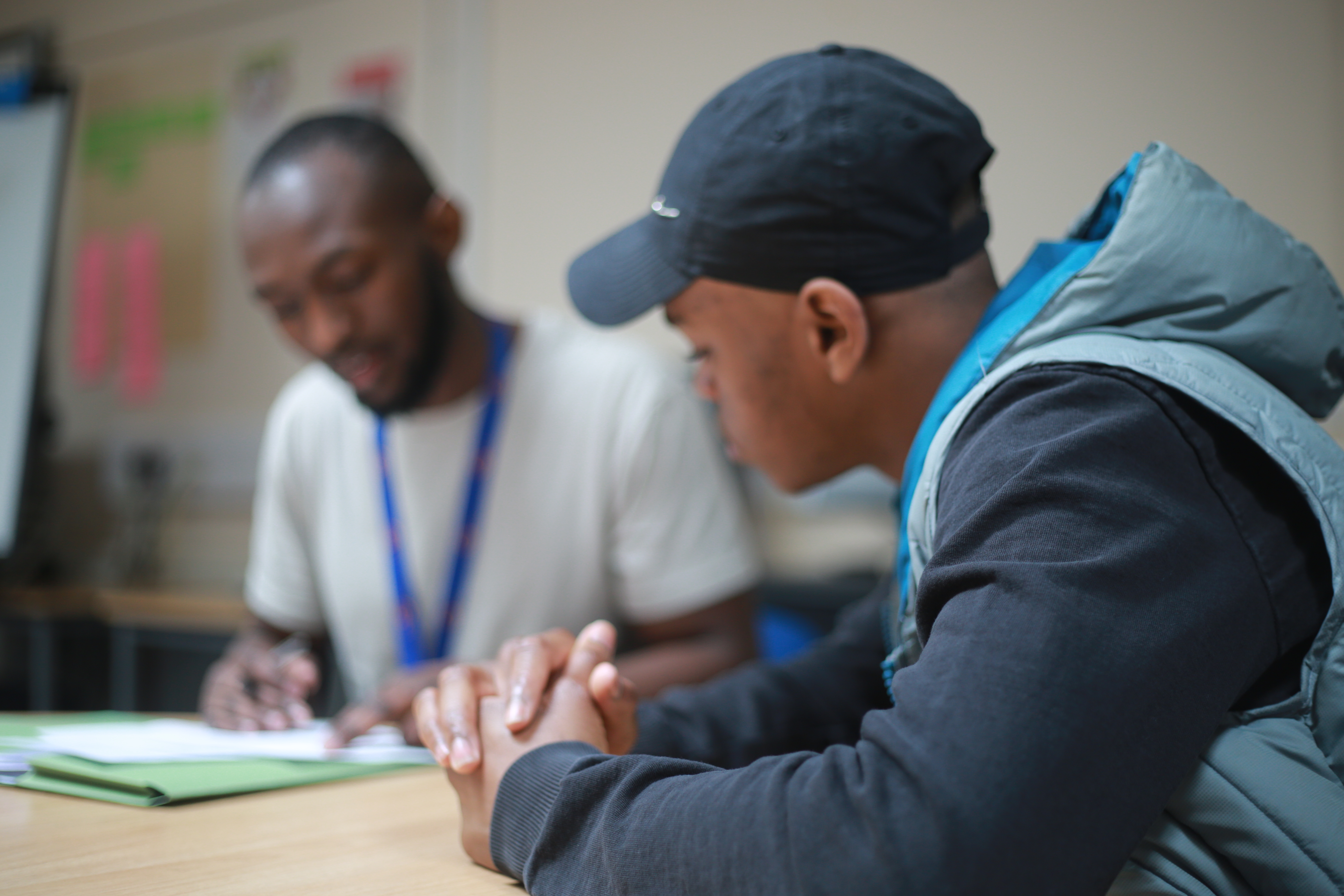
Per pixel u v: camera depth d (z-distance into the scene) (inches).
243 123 111.9
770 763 20.3
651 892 19.2
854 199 26.6
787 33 86.2
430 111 101.7
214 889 21.6
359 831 26.8
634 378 58.6
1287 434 21.2
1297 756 20.2
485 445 58.2
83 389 119.6
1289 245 24.0
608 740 28.3
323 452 61.9
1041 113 75.5
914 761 17.6
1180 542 19.2
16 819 27.0
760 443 30.0
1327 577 21.1
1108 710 17.5
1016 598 18.4
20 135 102.2
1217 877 20.1
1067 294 23.2
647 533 56.7
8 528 97.0
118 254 118.3
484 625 57.7
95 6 121.0
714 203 27.9
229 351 111.3
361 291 52.0
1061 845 16.9
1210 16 69.6
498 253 98.7
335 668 66.3
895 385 28.0
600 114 94.7
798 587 78.2
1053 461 19.8
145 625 88.6
